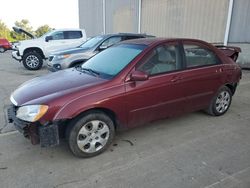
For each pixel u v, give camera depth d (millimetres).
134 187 2678
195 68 4078
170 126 4250
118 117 3375
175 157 3262
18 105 3123
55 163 3145
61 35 11477
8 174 2918
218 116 4703
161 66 3729
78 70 4051
